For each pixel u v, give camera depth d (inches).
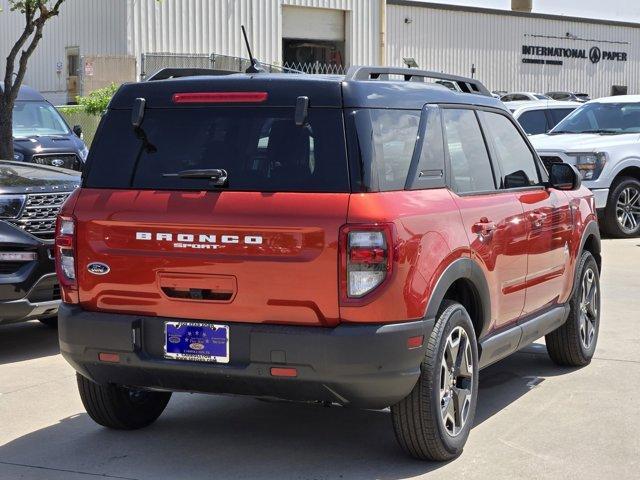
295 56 1496.1
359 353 189.3
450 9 1673.2
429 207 205.6
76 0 1348.4
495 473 206.4
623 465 210.8
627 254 542.3
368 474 207.2
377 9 1558.8
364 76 209.5
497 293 231.5
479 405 258.4
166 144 210.5
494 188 241.0
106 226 208.2
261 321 196.7
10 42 1475.1
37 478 207.3
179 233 201.3
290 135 200.2
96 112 1026.1
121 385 218.4
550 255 264.2
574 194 289.9
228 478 206.5
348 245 189.9
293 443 229.1
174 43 1320.1
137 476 208.2
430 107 220.5
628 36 1967.3
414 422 204.1
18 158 646.5
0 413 255.4
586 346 297.0
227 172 202.4
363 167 194.4
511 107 756.6
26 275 305.9
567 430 235.5
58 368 304.7
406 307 193.9
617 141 608.4
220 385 201.9
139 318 206.4
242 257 196.2
